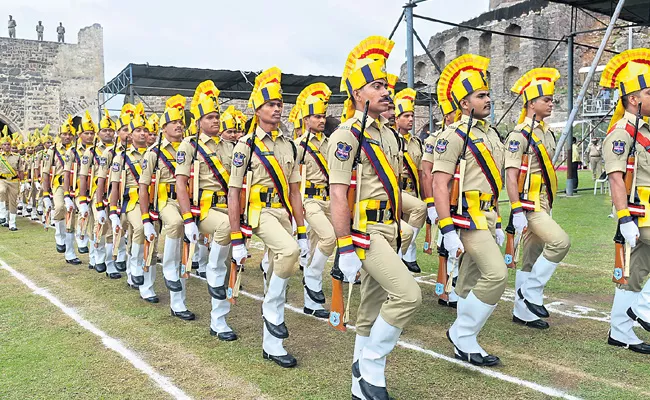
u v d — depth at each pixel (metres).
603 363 4.48
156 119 7.40
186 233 5.43
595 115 26.95
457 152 4.32
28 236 11.96
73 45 29.95
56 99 29.62
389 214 3.78
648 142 4.71
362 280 3.94
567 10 38.72
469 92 4.39
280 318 4.67
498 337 5.12
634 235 4.56
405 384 4.13
